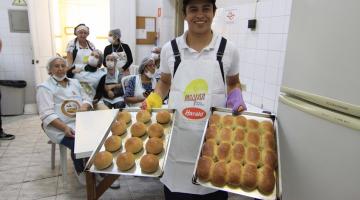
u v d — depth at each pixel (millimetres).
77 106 2096
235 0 2359
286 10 1755
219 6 2637
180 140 1180
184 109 1161
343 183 771
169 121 1153
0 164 2506
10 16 3793
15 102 3883
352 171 744
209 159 915
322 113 813
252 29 2145
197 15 1061
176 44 1179
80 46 3188
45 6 3668
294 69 943
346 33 729
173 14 4121
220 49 1138
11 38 3871
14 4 3773
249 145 979
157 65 2531
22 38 3904
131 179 2336
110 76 2680
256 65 2131
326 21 791
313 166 866
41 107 2016
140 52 4688
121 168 922
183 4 1107
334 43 767
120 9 4246
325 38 797
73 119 2074
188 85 1148
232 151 953
